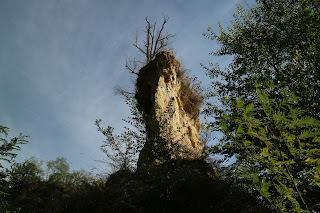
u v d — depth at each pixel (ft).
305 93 17.28
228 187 24.21
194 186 26.22
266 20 28.04
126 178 28.99
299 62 20.44
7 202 22.57
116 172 30.68
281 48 24.56
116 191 27.53
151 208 24.94
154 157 28.43
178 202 25.36
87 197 26.91
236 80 25.22
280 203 5.78
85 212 25.23
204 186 26.43
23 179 31.83
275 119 5.54
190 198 25.70
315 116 17.28
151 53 65.46
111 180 29.81
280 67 22.95
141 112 32.71
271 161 5.74
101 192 27.45
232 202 22.40
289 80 18.75
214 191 25.55
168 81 44.21
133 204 25.29
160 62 45.44
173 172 26.61
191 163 30.99
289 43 23.93
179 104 44.11
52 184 34.22
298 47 23.66
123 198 26.05
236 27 30.01
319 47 20.88
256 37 27.14
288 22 25.38
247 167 6.25
